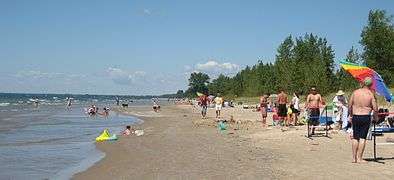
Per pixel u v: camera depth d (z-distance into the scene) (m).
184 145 19.66
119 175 13.04
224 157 15.48
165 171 13.22
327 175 11.69
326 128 21.11
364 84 13.11
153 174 12.84
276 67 86.81
